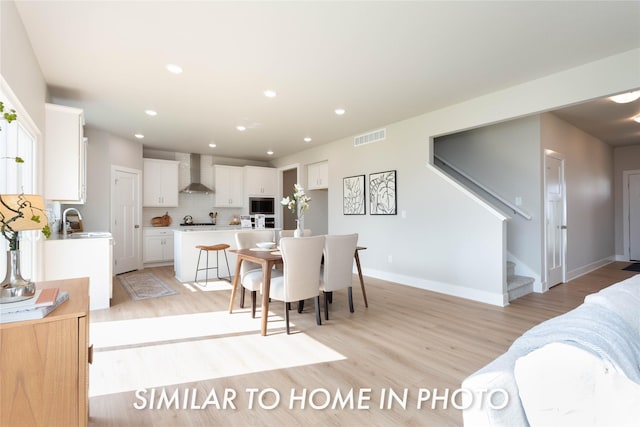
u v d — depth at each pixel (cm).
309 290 309
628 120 502
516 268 462
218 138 593
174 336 288
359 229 567
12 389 116
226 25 239
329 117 466
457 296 420
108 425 169
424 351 256
